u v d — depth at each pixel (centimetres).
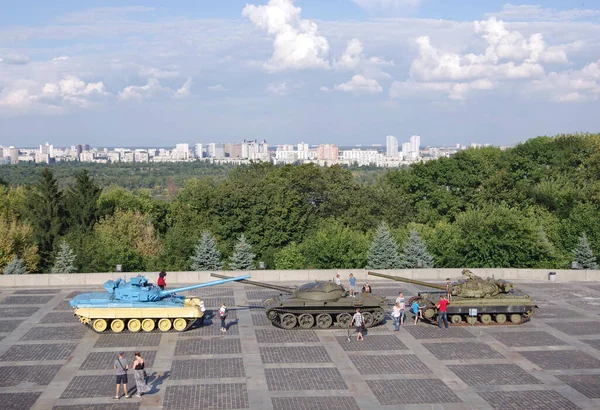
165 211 8400
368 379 2592
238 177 8612
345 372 2673
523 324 3500
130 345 3045
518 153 8044
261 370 2689
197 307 3272
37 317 3541
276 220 6812
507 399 2389
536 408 2305
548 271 4772
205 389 2464
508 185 7438
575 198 6819
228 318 3572
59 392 2423
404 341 3152
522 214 6078
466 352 2973
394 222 7062
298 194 7138
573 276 4750
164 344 3069
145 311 3228
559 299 4119
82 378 2580
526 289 4431
